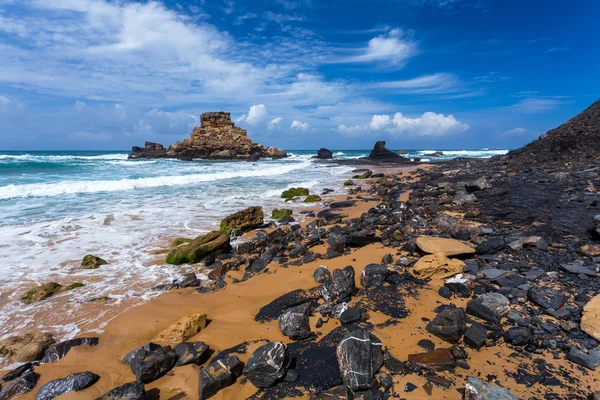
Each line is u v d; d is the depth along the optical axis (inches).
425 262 247.9
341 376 147.6
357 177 1155.9
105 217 504.4
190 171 1307.8
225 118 2856.8
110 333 209.3
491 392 122.9
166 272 311.6
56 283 275.3
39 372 174.6
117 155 3154.5
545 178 535.5
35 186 687.7
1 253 350.0
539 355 151.2
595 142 688.4
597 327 156.6
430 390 135.7
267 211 578.2
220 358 161.0
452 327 166.6
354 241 346.0
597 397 120.6
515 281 216.2
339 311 203.9
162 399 149.5
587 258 243.8
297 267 302.8
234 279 289.3
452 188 627.2
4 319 225.8
